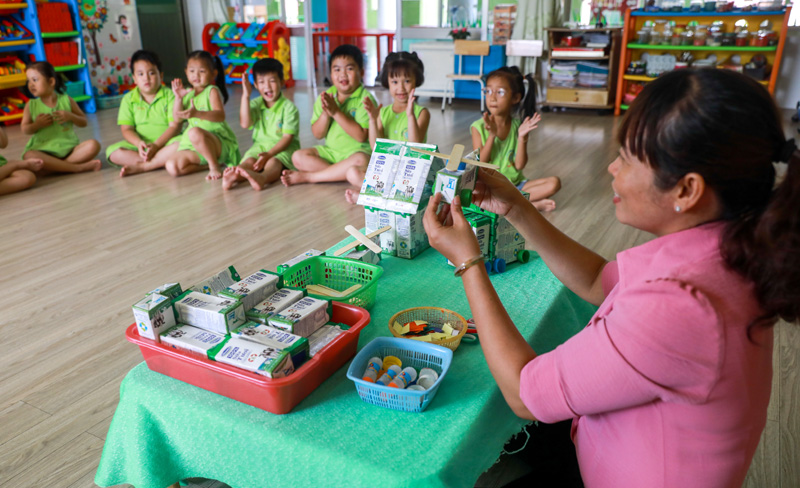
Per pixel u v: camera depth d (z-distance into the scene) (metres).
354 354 1.05
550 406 0.71
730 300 0.61
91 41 6.40
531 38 6.38
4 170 3.59
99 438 1.51
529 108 3.18
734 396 0.64
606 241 2.71
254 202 3.38
